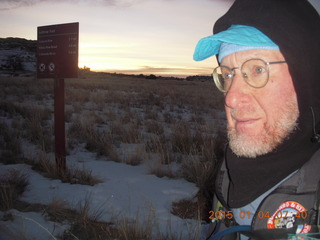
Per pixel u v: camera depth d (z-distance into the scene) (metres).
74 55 5.03
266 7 0.87
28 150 6.66
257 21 0.87
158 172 5.40
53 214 3.59
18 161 5.73
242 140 0.92
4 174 4.90
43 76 5.30
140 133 8.80
